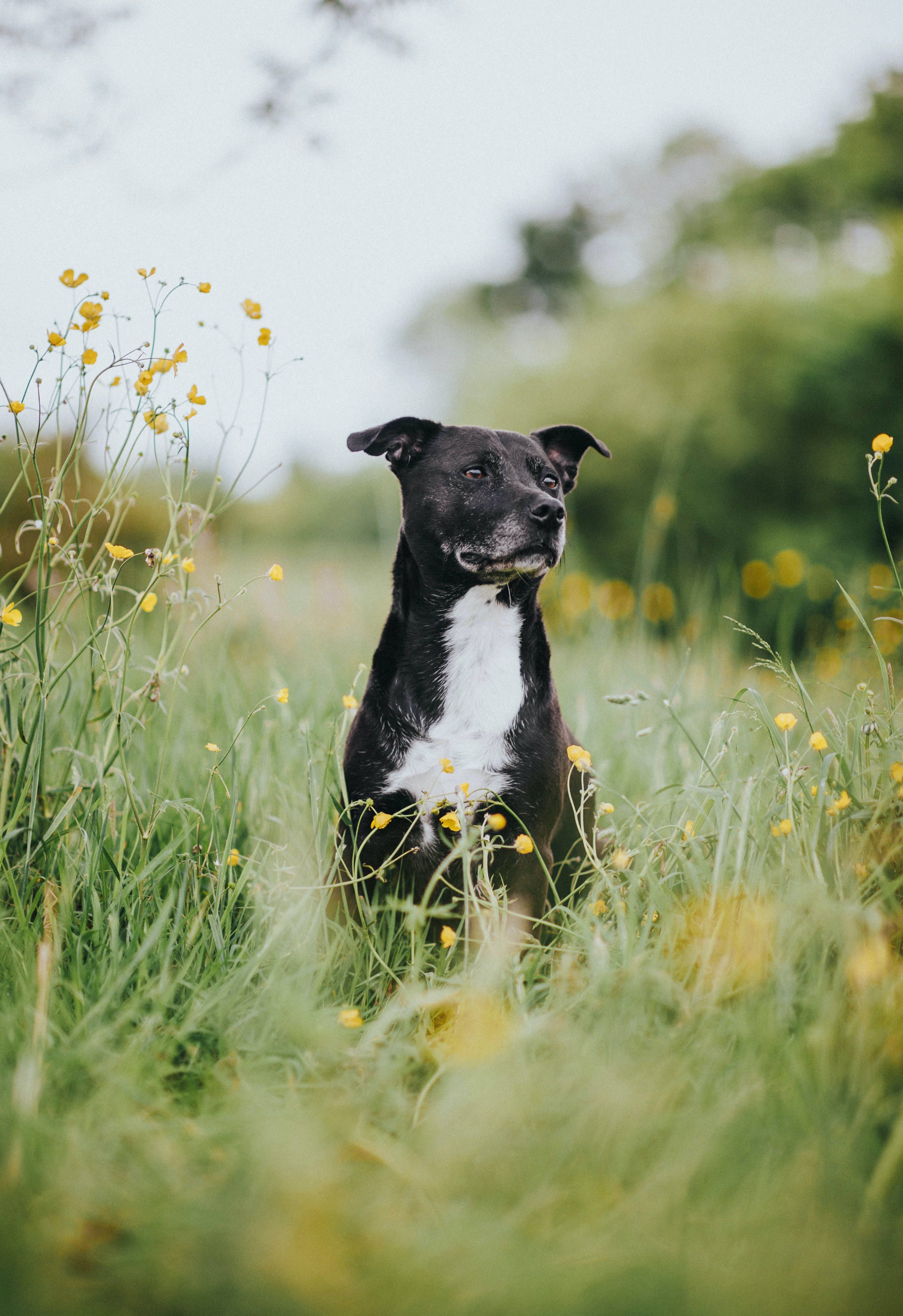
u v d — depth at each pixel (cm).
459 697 305
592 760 376
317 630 568
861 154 2102
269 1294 134
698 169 2973
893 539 1094
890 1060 191
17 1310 132
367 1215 154
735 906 226
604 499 1148
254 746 332
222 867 250
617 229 3197
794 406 1127
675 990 204
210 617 264
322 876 264
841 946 208
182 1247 142
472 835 262
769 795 266
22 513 529
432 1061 206
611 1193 166
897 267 1188
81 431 256
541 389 1255
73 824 265
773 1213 157
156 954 233
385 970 245
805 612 948
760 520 1112
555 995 222
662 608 632
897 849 229
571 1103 178
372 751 306
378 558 1569
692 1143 168
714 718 359
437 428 333
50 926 233
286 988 212
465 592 308
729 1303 138
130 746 307
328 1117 179
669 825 270
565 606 652
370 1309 134
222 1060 201
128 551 254
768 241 2352
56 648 275
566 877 331
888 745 251
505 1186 165
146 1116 179
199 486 417
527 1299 135
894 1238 156
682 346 1183
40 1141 165
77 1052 185
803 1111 178
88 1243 151
